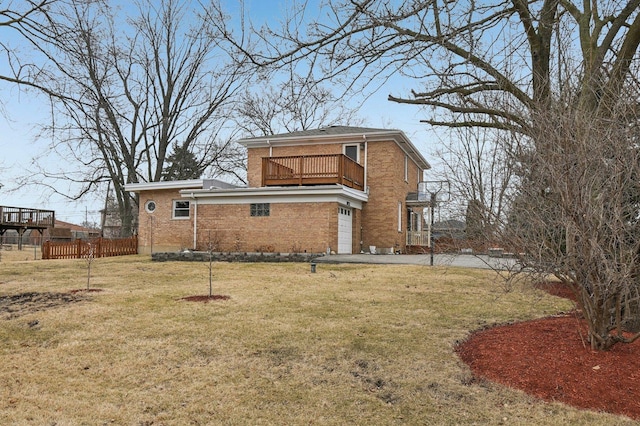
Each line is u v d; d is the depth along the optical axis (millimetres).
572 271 3885
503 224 4074
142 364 4355
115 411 3354
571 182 3402
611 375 3711
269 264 13484
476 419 3230
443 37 5070
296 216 16281
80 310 6508
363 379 4012
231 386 3844
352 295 7863
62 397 3600
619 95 3805
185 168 30906
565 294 7898
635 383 3566
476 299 7562
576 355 4152
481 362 4359
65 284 9367
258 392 3725
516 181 4004
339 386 3855
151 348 4816
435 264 12766
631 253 3463
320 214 16000
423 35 5305
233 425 3154
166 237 19594
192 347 4859
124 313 6355
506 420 3201
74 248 18375
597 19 5520
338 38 5441
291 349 4816
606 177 3387
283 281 9617
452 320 6098
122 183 27547
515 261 4746
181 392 3715
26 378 3992
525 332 5102
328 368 4281
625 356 4051
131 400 3557
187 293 8016
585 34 5496
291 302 7215
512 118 4422
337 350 4789
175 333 5367
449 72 5723
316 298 7570
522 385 3771
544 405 3414
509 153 4020
